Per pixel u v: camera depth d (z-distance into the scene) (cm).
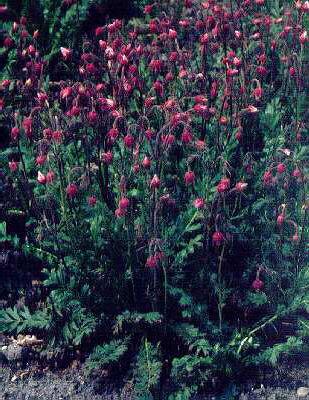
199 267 125
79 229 121
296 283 121
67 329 119
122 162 121
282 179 130
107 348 116
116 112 118
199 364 114
